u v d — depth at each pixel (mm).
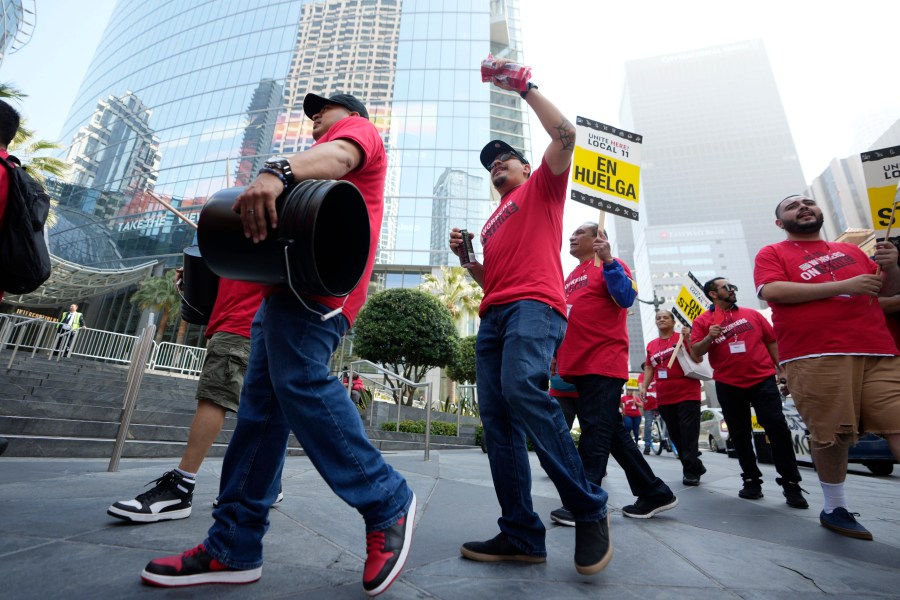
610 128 2975
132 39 44844
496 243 2053
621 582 1548
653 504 2746
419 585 1429
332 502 2697
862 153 2668
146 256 29125
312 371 1335
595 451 2621
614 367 2715
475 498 3133
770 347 3977
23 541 1581
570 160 1868
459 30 36781
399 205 29656
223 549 1341
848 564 1903
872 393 2391
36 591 1193
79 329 12781
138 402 6984
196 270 2404
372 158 1508
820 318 2555
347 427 1348
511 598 1347
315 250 1391
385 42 36312
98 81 45781
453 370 18438
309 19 37875
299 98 34125
